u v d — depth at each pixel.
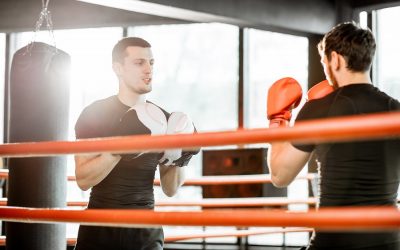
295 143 1.96
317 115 1.98
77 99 7.78
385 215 1.42
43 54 3.09
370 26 7.04
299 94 2.30
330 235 1.91
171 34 8.37
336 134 1.43
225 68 8.32
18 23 7.32
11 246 3.06
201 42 8.44
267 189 6.64
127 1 5.61
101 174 2.43
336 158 1.93
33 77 3.07
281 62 7.73
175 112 2.60
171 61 8.70
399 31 7.04
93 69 7.79
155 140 1.80
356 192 1.90
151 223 1.84
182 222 1.77
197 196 8.41
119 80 2.69
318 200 1.99
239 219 1.67
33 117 3.07
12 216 2.25
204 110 8.88
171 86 8.89
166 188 2.81
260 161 6.59
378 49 7.06
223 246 7.46
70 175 3.84
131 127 2.40
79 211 2.04
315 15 6.82
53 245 3.10
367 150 1.90
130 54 2.63
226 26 8.05
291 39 7.66
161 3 5.76
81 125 2.67
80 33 7.78
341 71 2.02
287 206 6.76
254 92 7.82
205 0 6.05
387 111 1.97
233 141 1.64
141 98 2.71
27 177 3.05
